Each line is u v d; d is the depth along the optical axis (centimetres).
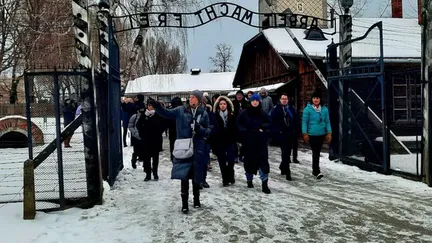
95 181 728
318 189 846
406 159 1133
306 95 1714
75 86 796
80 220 639
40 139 853
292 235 565
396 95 1526
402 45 1812
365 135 1056
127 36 2081
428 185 847
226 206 719
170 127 1080
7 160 1268
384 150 979
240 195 801
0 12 1747
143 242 543
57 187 805
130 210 697
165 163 1234
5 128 1659
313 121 948
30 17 1617
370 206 707
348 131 1146
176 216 661
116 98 1023
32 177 637
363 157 1135
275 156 1350
